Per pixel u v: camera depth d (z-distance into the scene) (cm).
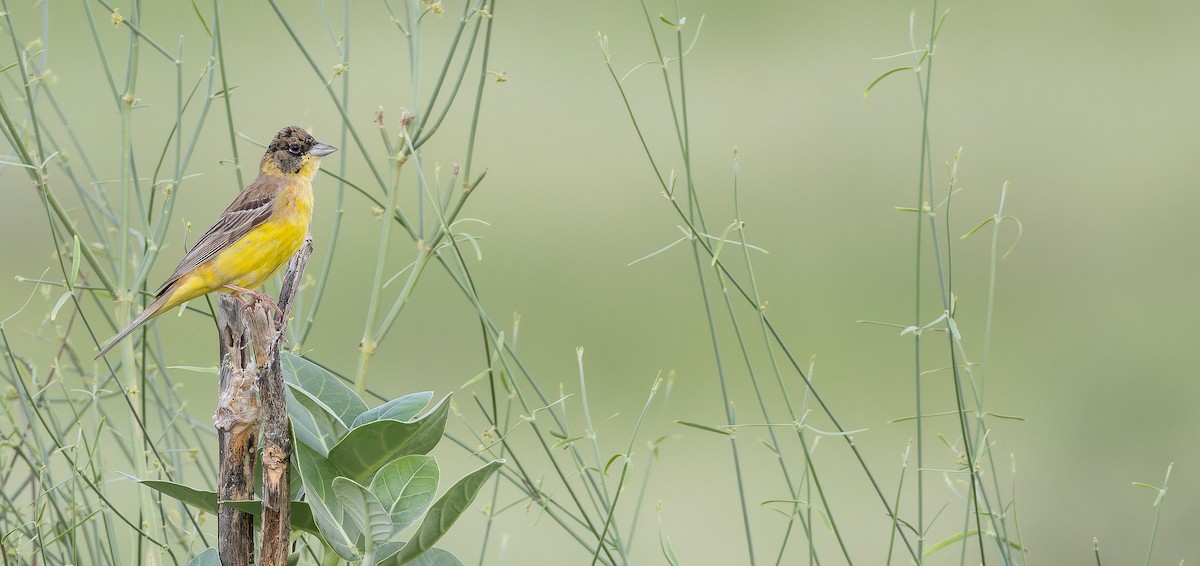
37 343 295
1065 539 297
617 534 232
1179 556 294
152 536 231
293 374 223
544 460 302
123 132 235
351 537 219
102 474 236
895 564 291
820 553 293
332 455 219
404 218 233
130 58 235
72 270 228
